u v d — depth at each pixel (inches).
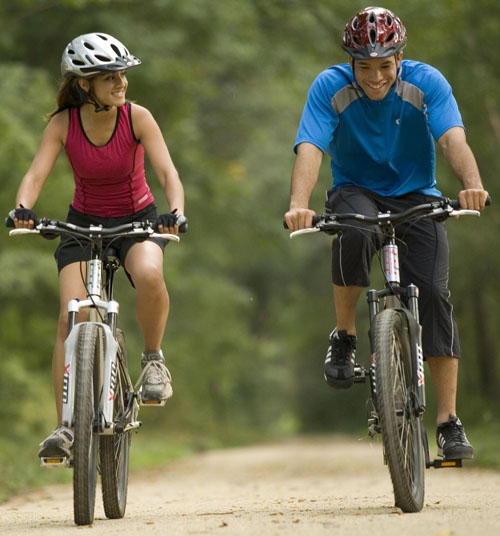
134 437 3395.7
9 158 1920.5
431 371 737.0
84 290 729.0
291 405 6309.1
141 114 735.1
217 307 3959.2
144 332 757.9
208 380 4439.0
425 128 727.7
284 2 2527.1
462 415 2773.1
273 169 4296.3
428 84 717.3
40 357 2600.9
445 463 716.0
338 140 737.6
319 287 4404.5
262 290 5679.1
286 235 3590.1
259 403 5689.0
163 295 736.3
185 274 3757.4
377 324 644.1
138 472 2094.0
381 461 2047.2
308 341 5098.4
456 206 637.9
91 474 663.8
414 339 671.1
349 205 722.8
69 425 647.1
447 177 2397.9
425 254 716.7
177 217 645.9
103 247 727.1
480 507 700.7
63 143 739.4
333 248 724.0
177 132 2896.2
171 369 3917.3
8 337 2541.8
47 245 2293.3
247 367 5017.2
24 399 2369.6
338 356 755.4
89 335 655.8
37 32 2436.0
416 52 2354.8
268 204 3959.2
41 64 2564.0
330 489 1147.3
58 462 663.1
